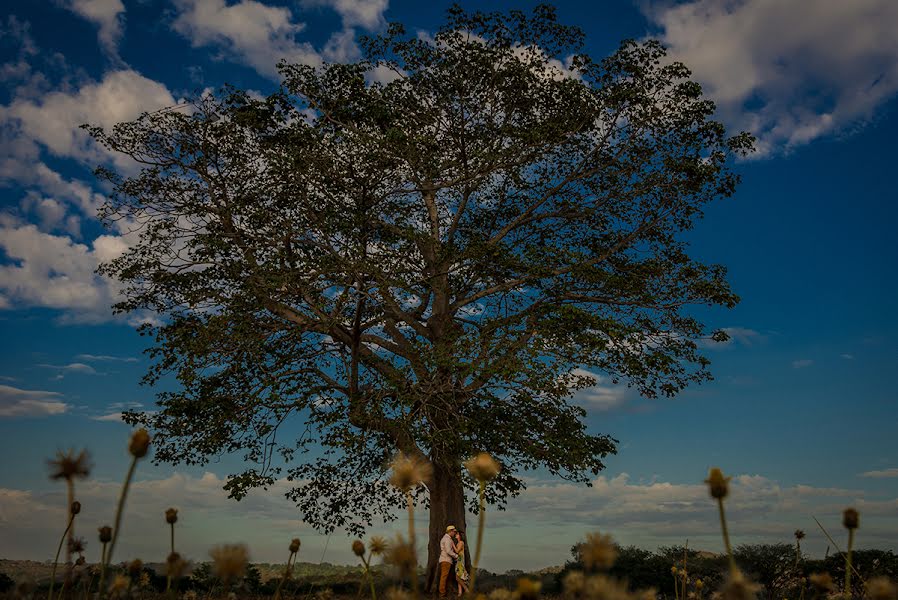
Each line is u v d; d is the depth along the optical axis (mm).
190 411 13523
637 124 15492
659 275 14992
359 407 13266
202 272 14688
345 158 13758
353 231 13406
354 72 14984
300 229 13930
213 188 15141
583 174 16156
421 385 13336
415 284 14453
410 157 14031
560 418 13914
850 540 1874
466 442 12523
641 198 15945
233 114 14781
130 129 14648
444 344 13438
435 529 14117
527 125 15281
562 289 14992
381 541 2006
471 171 15125
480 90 15422
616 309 15117
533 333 13461
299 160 13461
